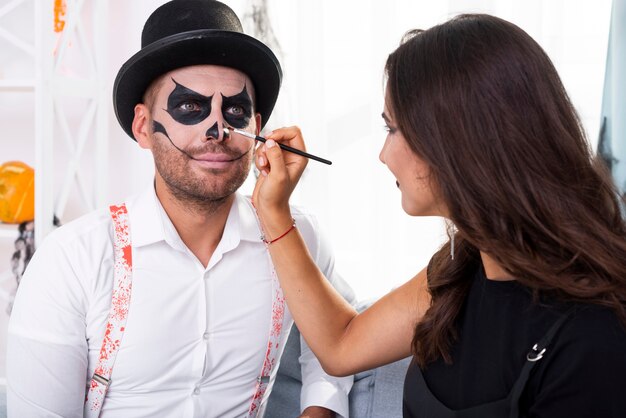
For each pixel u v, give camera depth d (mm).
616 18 1530
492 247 763
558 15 1604
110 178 1920
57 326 1058
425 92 770
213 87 1077
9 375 1086
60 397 1067
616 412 691
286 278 1039
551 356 729
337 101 1771
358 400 1408
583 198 748
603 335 702
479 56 748
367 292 1794
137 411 1118
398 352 1021
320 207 1765
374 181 1742
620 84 1535
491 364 803
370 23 1730
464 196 764
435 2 1681
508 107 740
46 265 1074
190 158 1077
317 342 1049
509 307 796
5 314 1953
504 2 1644
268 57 1113
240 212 1179
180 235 1131
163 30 1111
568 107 762
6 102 1921
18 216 1667
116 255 1099
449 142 759
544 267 734
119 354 1089
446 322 867
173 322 1112
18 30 1870
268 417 1435
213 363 1148
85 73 1871
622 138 1540
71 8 1689
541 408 729
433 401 853
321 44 1736
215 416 1161
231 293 1156
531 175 740
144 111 1146
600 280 723
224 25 1130
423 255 1733
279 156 1000
